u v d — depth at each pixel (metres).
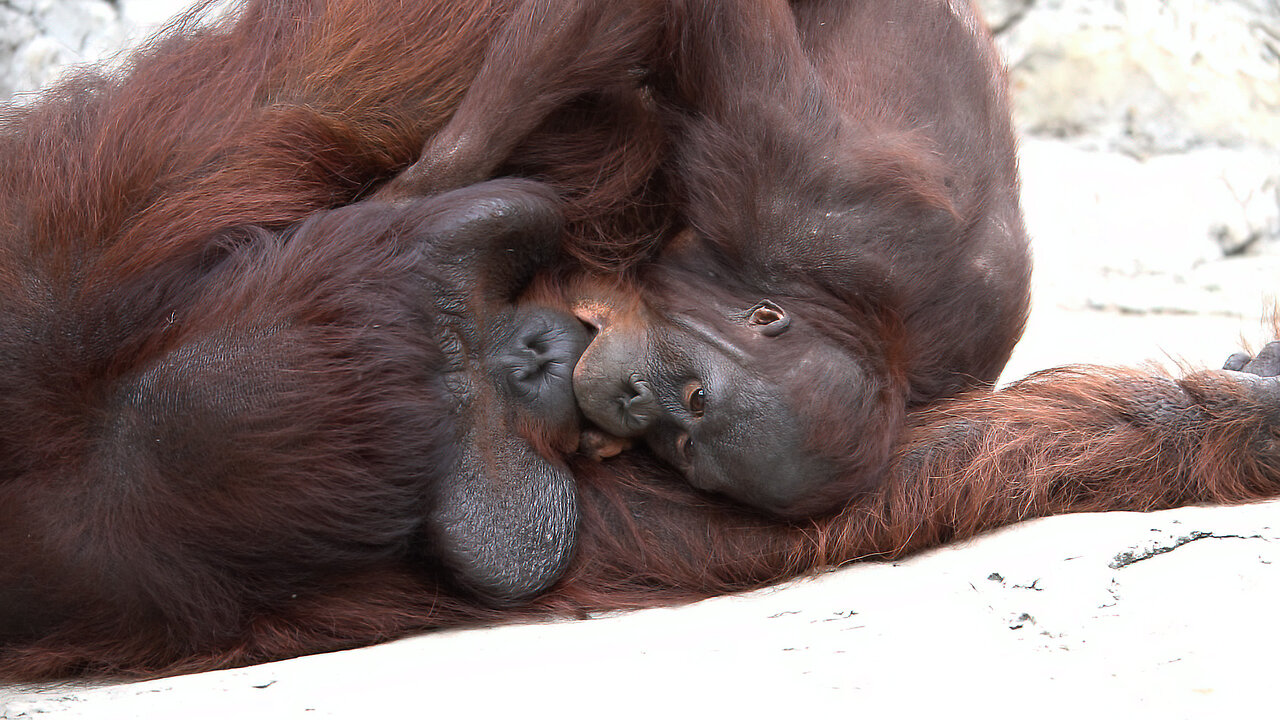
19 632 5.12
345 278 5.09
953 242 5.23
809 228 5.18
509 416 5.14
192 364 5.06
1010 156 5.36
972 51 5.35
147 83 5.23
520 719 4.90
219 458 5.05
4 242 5.10
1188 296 7.02
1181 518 5.14
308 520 5.07
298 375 5.06
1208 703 4.88
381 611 5.14
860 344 5.16
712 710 4.90
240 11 5.32
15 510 5.07
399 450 5.08
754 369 5.12
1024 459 5.21
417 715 4.91
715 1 5.18
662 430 5.16
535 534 5.12
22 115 5.27
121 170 5.14
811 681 4.93
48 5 7.31
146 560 5.07
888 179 5.19
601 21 5.18
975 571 5.08
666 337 5.15
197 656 5.12
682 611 5.12
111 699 5.01
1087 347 6.11
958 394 5.27
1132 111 8.19
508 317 5.16
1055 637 4.98
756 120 5.19
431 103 5.21
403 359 5.09
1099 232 7.61
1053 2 8.50
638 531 5.21
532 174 5.26
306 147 5.20
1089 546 5.09
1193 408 5.24
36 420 5.07
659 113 5.27
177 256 5.12
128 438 5.07
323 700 4.96
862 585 5.11
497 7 5.23
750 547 5.20
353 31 5.21
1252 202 7.75
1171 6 8.49
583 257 5.23
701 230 5.21
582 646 5.03
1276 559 5.04
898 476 5.19
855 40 5.31
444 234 5.12
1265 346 5.30
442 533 5.11
